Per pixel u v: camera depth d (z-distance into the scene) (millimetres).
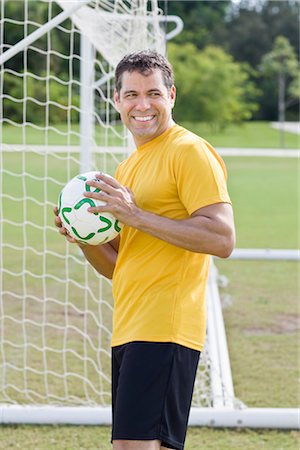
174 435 3174
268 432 4957
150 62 3199
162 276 3170
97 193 3164
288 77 55594
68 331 7145
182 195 3141
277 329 7402
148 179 3227
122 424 3105
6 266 9742
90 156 9617
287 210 15812
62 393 5559
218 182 3117
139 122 3207
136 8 5480
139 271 3199
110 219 3277
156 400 3109
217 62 43094
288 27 60594
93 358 6391
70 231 3326
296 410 5055
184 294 3182
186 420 3227
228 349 6734
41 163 18266
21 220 12859
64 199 3316
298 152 31266
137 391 3105
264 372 6125
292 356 6562
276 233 13117
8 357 6363
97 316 7652
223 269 10164
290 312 8023
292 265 10531
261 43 58969
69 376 5941
